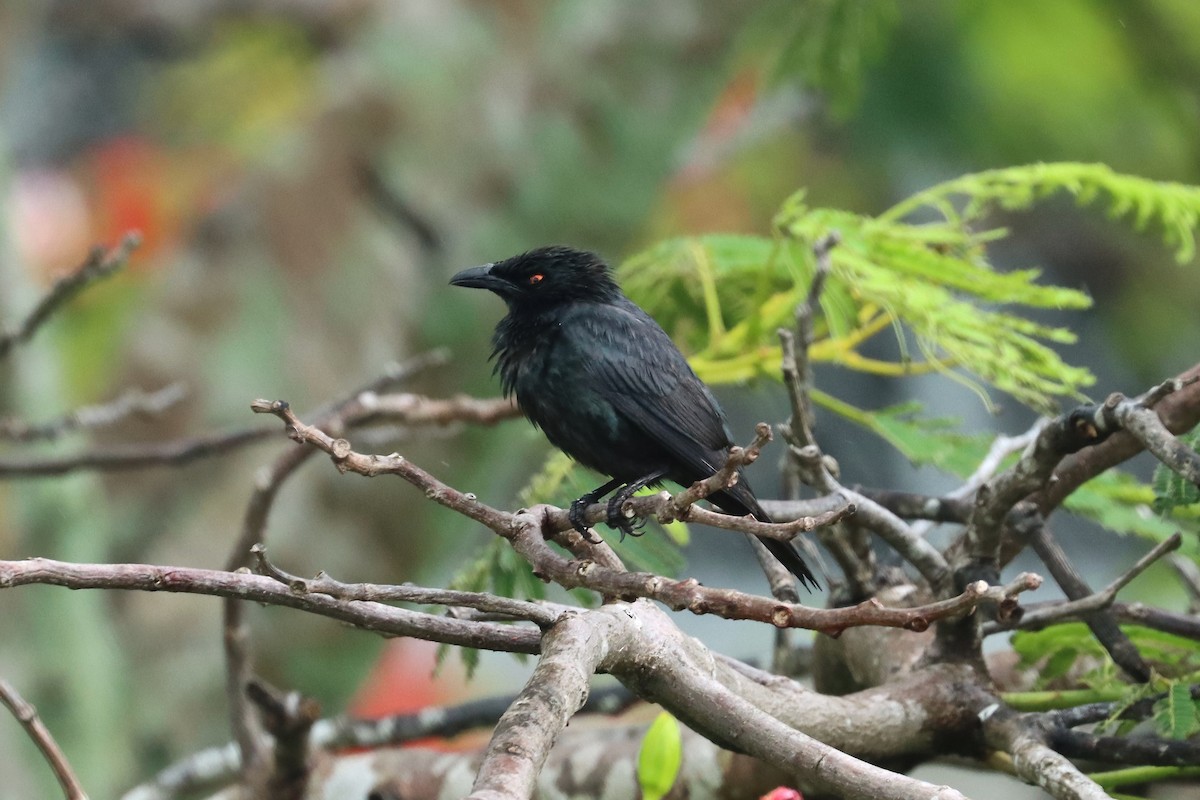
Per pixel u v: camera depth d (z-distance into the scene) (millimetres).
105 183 18031
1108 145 16938
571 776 8086
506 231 13133
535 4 13352
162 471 12594
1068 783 5648
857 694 6574
